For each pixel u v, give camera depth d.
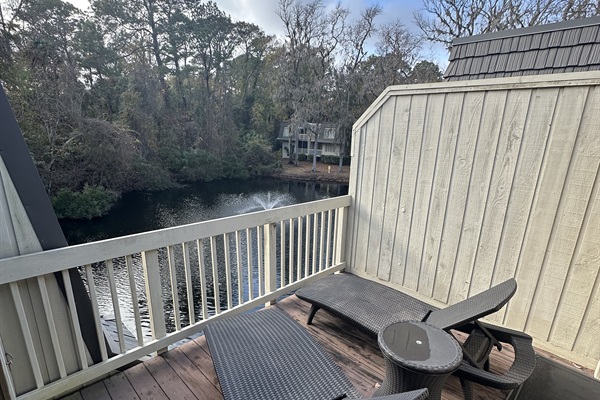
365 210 2.97
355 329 2.23
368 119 2.80
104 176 13.70
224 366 1.42
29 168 1.37
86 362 1.61
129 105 17.20
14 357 1.42
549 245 1.95
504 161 2.06
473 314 1.48
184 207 15.30
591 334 1.84
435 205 2.46
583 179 1.77
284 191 20.22
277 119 28.22
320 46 22.14
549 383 1.36
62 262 1.43
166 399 1.56
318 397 1.27
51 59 12.26
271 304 2.57
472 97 2.15
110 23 17.92
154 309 1.82
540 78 1.83
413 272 2.68
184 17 21.95
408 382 1.11
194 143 21.42
